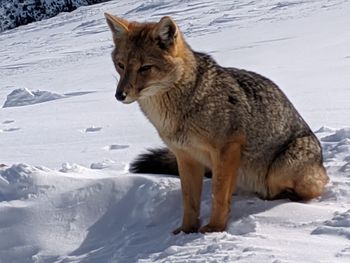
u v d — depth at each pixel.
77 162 10.08
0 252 7.61
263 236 6.15
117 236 7.29
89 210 7.74
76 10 65.00
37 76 28.77
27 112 16.98
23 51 42.91
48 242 7.53
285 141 7.33
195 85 6.70
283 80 15.85
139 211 7.51
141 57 6.55
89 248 7.32
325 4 36.56
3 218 7.80
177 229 6.93
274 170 7.26
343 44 21.20
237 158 6.85
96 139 11.82
